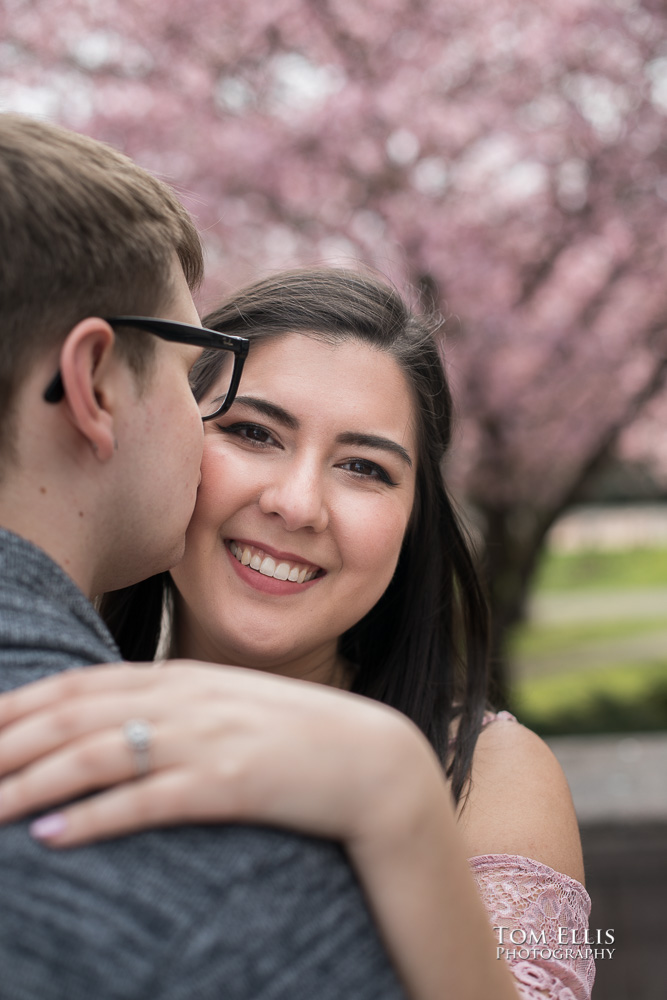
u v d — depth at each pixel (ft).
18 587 2.64
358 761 2.45
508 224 22.07
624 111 21.50
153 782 2.27
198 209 20.24
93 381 2.88
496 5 20.40
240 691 2.50
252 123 20.57
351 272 5.43
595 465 25.76
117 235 2.92
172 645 5.65
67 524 2.93
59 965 2.10
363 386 4.86
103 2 19.93
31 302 2.72
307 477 4.71
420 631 5.70
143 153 20.45
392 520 4.99
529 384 24.00
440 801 2.58
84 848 2.20
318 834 2.43
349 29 20.58
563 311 24.08
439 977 2.54
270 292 5.08
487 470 25.71
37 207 2.73
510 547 26.68
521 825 4.56
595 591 72.79
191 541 4.85
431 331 5.54
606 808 10.36
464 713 5.35
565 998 3.92
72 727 2.35
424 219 20.83
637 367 24.58
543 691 32.78
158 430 3.10
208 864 2.24
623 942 10.21
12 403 2.77
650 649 45.03
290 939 2.25
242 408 4.82
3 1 19.76
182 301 3.28
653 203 21.93
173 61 20.56
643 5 20.52
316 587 4.93
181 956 2.13
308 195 20.97
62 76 20.61
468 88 21.29
